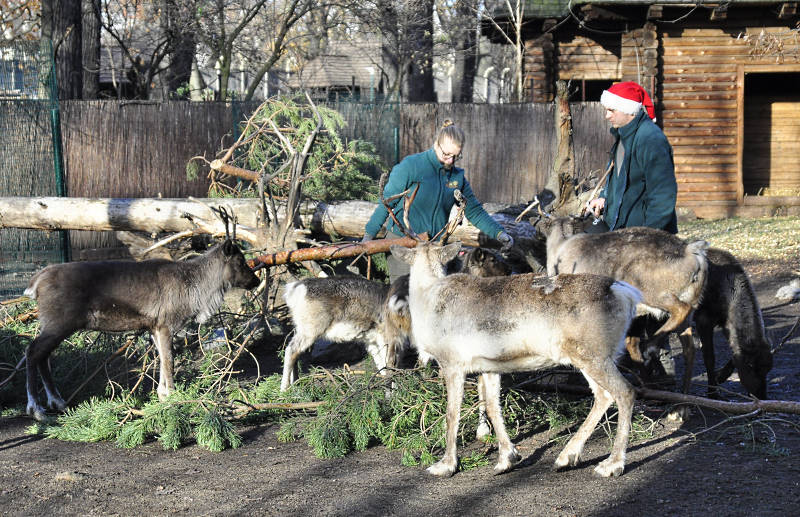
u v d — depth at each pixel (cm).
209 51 2253
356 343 786
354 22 2227
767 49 1541
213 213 877
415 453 516
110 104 1362
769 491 412
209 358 689
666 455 482
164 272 629
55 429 569
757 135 1961
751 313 586
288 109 994
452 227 576
